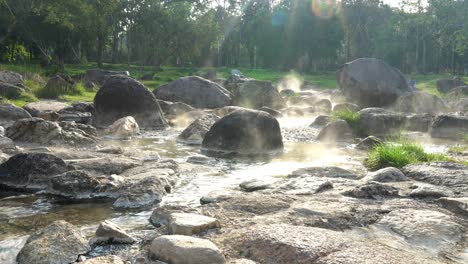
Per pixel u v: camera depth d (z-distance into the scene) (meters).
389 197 7.09
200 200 7.23
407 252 4.88
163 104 22.16
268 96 26.50
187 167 9.95
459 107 24.33
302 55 76.94
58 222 5.45
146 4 50.91
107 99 18.16
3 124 16.17
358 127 16.84
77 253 5.02
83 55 70.94
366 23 74.75
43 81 32.50
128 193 7.36
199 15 57.56
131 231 5.90
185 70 64.50
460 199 6.47
